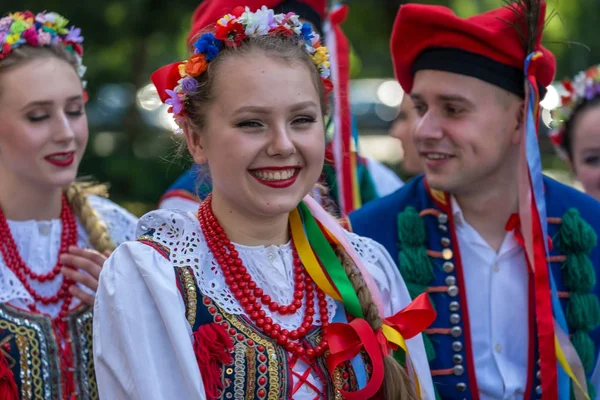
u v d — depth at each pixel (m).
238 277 3.15
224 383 2.99
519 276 4.15
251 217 3.21
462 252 4.17
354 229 4.27
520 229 4.14
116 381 2.99
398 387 3.21
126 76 10.20
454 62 3.96
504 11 4.07
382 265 3.56
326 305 3.26
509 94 4.02
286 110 3.04
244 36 3.10
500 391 4.00
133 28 9.80
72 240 4.31
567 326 4.07
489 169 4.01
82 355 4.05
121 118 10.34
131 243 3.09
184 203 5.02
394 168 10.95
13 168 4.11
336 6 5.53
